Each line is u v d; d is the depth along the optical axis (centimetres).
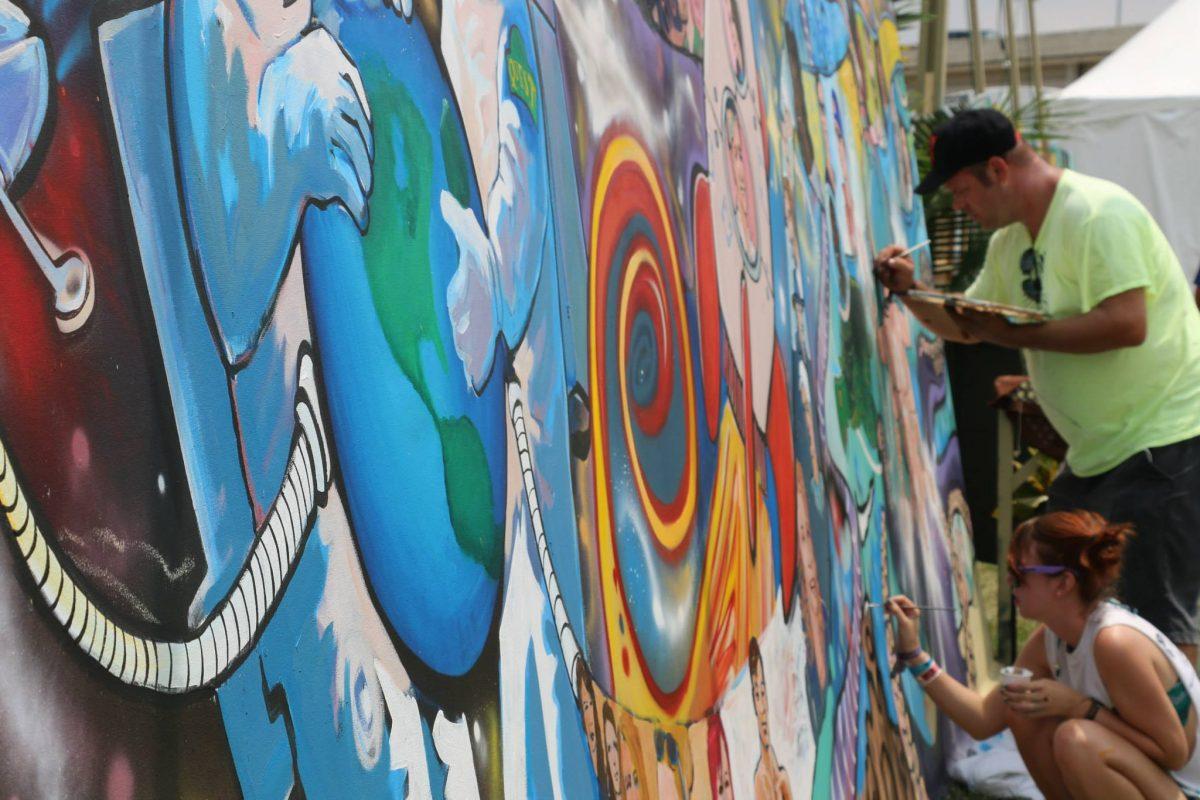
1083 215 420
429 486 151
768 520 306
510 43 187
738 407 289
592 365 208
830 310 389
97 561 98
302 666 123
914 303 459
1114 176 1204
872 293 451
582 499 200
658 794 219
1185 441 422
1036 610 365
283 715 120
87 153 102
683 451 250
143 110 109
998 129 432
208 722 110
